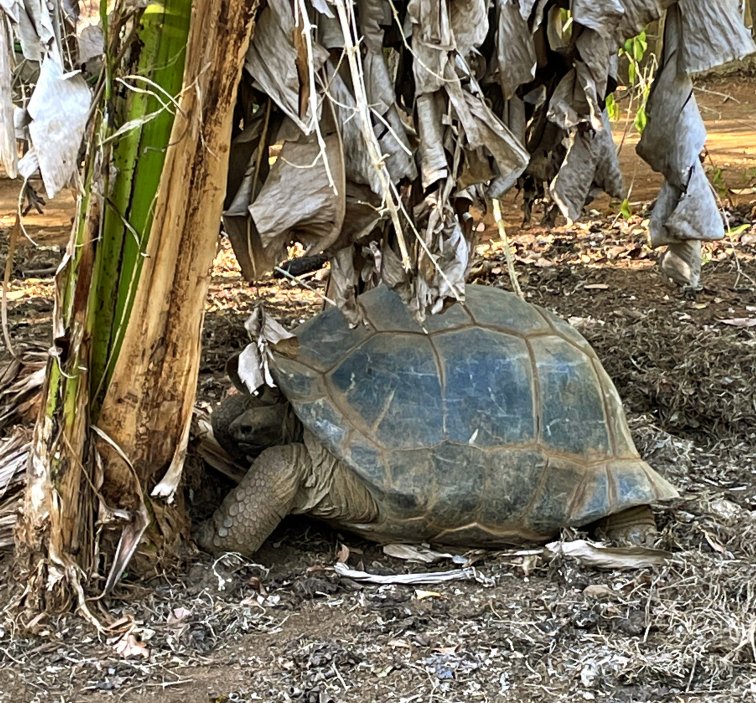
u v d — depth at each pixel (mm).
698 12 4137
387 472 4281
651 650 4012
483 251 7609
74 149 3736
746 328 6180
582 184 4195
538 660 3980
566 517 4398
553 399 4438
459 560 4406
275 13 3789
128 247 3984
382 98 3910
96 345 4031
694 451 5168
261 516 4289
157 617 4086
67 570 4043
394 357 4391
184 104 3848
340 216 3938
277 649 4004
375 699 3840
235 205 4039
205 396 5340
